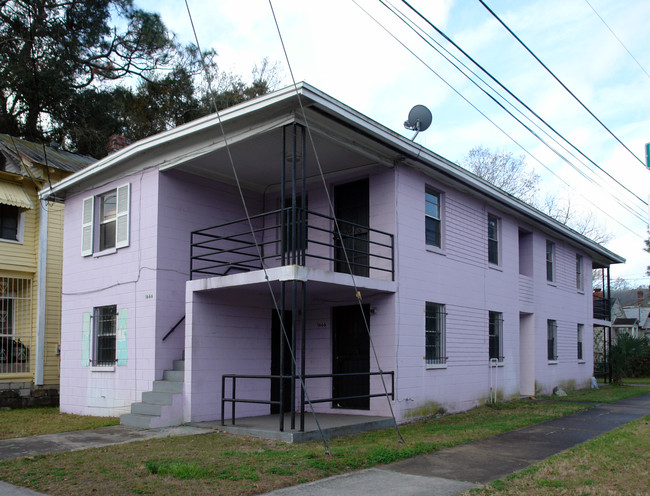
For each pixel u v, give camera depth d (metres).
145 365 12.55
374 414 12.38
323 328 13.61
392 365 12.26
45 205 17.47
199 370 11.64
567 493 6.63
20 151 17.45
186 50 32.38
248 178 14.03
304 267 10.25
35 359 16.81
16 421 12.71
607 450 9.09
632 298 80.38
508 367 17.16
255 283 10.81
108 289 13.90
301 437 9.61
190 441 9.57
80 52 27.48
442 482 7.29
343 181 13.75
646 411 15.02
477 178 15.15
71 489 6.64
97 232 14.63
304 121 10.58
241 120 11.20
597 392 21.30
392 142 12.06
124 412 12.95
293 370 9.92
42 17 25.11
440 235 14.64
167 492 6.52
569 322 22.41
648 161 7.20
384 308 12.58
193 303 11.77
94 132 27.23
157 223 12.76
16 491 6.59
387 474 7.70
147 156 13.23
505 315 17.22
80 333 14.63
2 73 25.08
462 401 14.63
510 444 9.93
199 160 12.62
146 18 29.28
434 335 13.99
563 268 22.25
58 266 17.62
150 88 31.95
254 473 7.31
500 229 17.56
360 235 13.38
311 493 6.71
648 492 6.63
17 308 17.44
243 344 12.65
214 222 13.86
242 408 12.41
